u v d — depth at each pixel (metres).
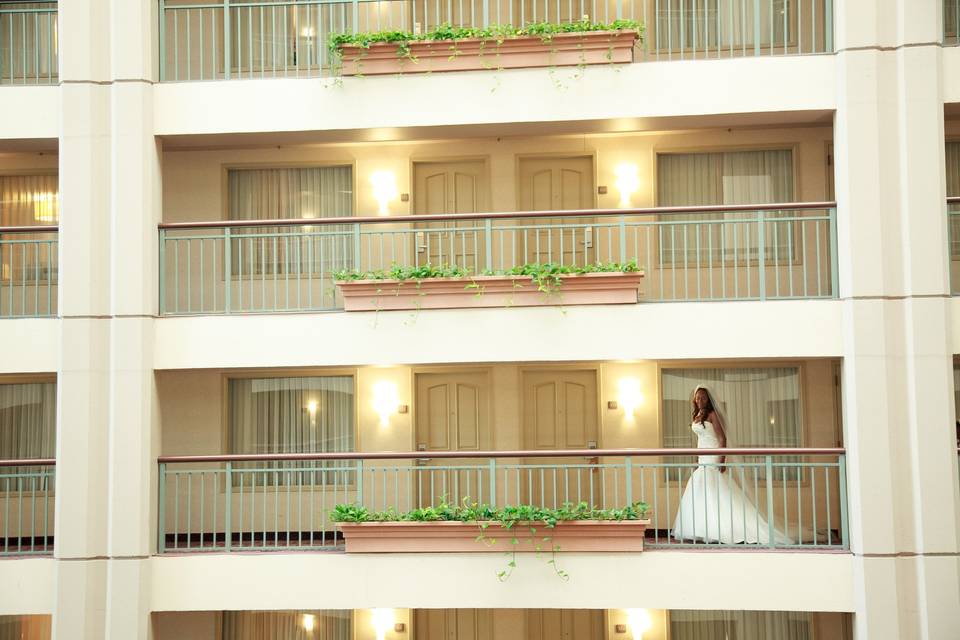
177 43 12.57
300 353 10.77
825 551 10.09
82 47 10.79
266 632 12.63
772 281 12.54
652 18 12.63
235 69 12.97
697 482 11.18
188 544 10.82
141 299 10.59
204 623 12.47
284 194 13.10
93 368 10.52
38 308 12.98
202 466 12.88
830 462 12.28
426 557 10.32
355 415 12.87
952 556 9.76
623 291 10.57
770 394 12.55
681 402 12.70
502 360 10.63
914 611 9.81
